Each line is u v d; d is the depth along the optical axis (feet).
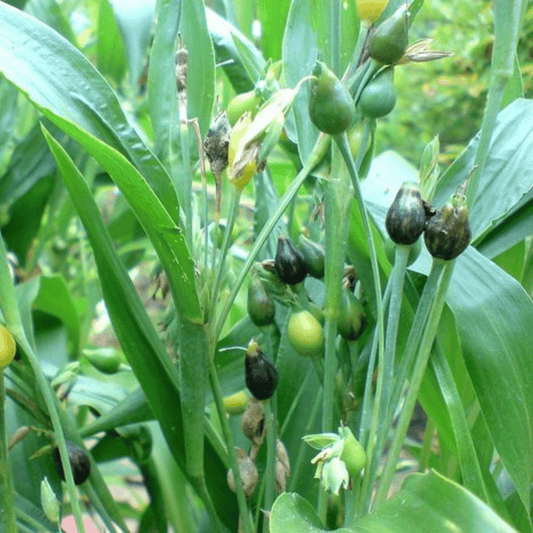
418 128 2.02
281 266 0.54
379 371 0.49
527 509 0.53
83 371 0.92
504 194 0.62
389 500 0.46
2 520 0.55
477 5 1.62
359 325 0.55
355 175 0.47
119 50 1.12
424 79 1.84
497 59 0.49
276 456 0.57
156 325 0.78
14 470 0.73
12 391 0.61
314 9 0.58
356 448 0.46
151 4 0.82
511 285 0.55
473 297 0.55
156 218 0.45
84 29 1.58
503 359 0.53
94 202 0.54
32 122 1.32
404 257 0.47
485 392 0.53
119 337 0.60
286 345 0.68
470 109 1.83
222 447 0.64
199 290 0.51
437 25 1.81
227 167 0.49
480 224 0.62
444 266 0.47
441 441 0.75
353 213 0.56
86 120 0.47
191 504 1.01
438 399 0.59
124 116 0.48
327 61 0.55
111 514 0.65
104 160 0.43
